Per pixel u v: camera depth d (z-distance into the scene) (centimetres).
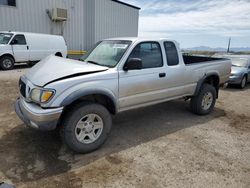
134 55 390
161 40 438
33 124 310
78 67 344
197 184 281
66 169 303
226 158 347
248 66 1000
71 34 1770
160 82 429
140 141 395
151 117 521
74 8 1742
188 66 481
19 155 332
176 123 489
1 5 1359
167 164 324
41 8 1546
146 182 282
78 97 317
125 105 387
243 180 293
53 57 408
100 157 337
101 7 1978
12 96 642
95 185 273
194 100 530
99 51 431
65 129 324
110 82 353
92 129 347
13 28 1434
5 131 408
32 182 274
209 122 505
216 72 548
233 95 820
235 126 488
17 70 1155
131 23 2316
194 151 365
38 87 313
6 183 245
